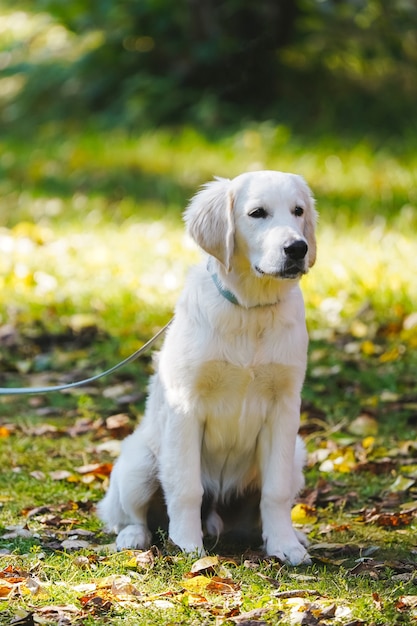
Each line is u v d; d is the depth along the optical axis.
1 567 5.92
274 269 6.01
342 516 7.27
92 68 24.62
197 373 6.27
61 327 11.55
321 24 23.39
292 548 6.29
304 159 19.47
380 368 10.36
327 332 11.21
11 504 7.34
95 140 21.77
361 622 5.15
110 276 13.31
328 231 15.12
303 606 5.27
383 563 6.12
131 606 5.34
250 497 6.88
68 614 5.23
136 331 11.36
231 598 5.47
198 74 23.23
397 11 23.03
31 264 13.81
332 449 8.47
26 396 9.88
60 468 8.16
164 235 15.35
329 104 21.88
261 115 22.08
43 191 18.48
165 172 19.48
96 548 6.43
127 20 24.20
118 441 8.71
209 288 6.36
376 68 23.00
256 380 6.32
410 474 7.96
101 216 16.75
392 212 16.25
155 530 6.99
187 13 23.64
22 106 24.75
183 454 6.34
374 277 12.66
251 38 22.80
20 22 28.98
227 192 6.38
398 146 19.98
